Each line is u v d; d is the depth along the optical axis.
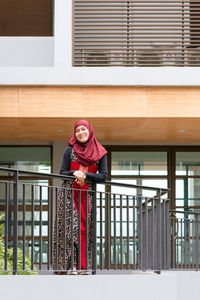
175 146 14.66
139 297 6.27
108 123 12.11
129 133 13.30
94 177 6.21
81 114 11.43
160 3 12.61
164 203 7.31
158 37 11.69
